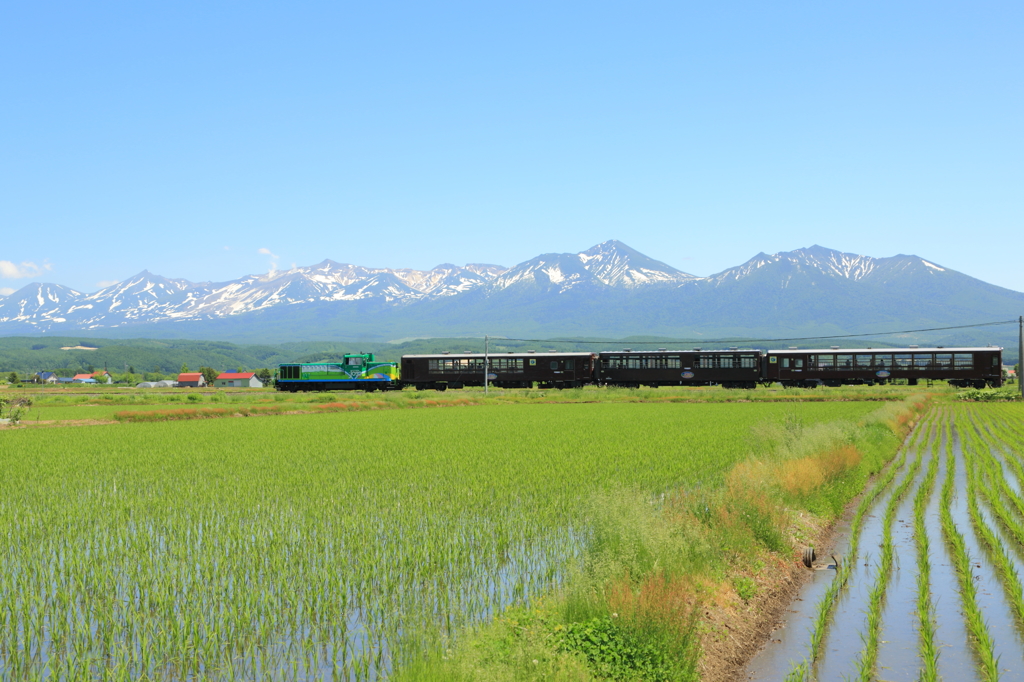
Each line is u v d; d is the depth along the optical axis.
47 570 14.68
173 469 27.44
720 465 27.09
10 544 16.64
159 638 11.30
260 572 14.41
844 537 19.03
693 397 73.50
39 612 12.45
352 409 63.50
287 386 91.94
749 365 85.06
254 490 22.81
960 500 23.25
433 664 9.56
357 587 13.40
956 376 82.62
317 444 35.28
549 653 9.27
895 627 12.52
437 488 22.86
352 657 10.76
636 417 51.06
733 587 13.79
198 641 11.20
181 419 53.19
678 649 10.17
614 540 13.31
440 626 11.70
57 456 31.30
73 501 21.34
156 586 13.62
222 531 17.56
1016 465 29.95
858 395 72.12
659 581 11.40
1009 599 13.67
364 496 21.67
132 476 25.83
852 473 25.30
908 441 40.38
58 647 11.13
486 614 12.17
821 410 55.22
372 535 16.94
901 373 83.56
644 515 13.98
